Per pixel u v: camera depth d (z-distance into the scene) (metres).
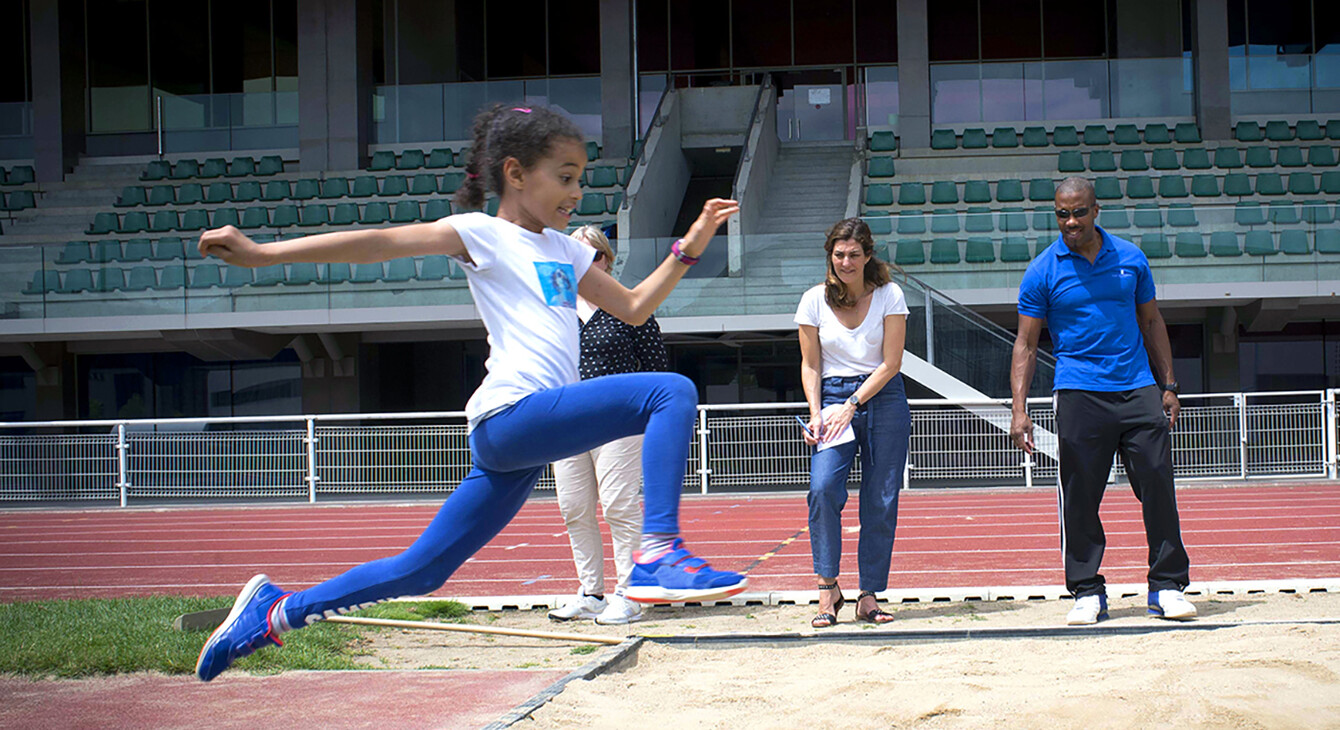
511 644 4.05
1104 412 4.05
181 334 13.93
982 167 18.30
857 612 4.30
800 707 2.72
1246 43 19.56
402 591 2.09
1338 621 3.62
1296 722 2.39
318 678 3.35
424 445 12.02
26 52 20.84
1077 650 3.38
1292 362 16.17
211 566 6.98
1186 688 2.68
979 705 2.63
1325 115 18.58
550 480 11.86
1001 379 11.48
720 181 21.00
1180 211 13.05
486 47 21.52
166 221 17.25
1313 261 12.88
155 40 20.77
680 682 3.11
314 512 11.23
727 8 21.31
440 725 2.74
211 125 19.80
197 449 12.22
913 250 13.03
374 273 13.60
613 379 1.86
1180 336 16.23
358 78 18.97
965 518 8.71
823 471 4.22
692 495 11.64
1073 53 20.83
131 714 2.91
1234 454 11.68
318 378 16.16
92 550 8.07
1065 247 4.15
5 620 4.09
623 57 19.09
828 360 4.33
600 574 4.59
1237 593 4.69
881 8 21.06
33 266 13.88
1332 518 8.09
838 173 18.42
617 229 14.84
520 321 1.95
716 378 17.22
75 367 16.83
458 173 17.67
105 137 20.47
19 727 2.78
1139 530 7.54
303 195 17.88
